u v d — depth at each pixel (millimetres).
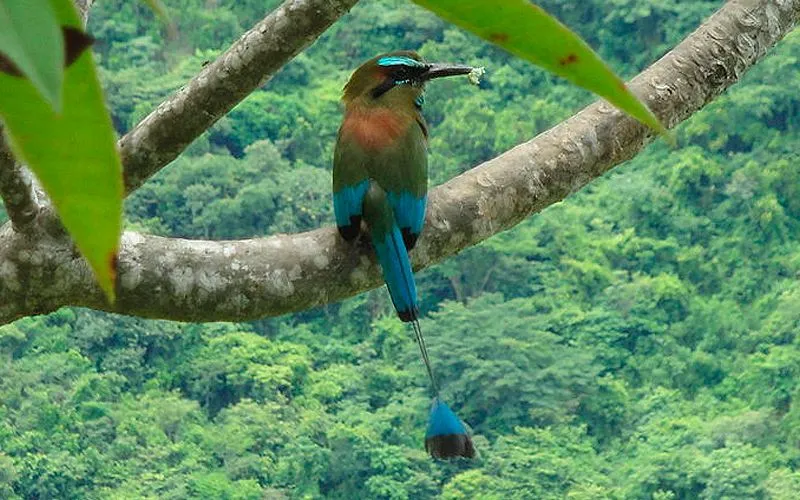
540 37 1113
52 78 923
